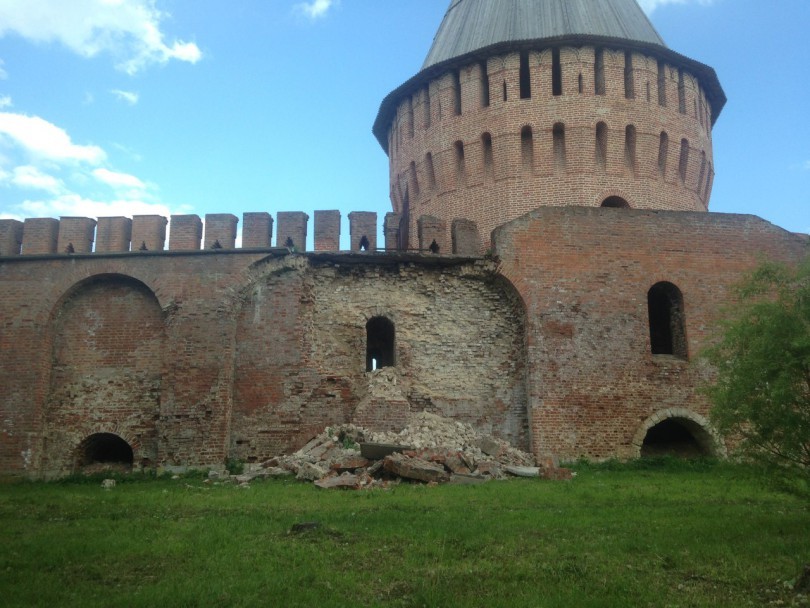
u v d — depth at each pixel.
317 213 26.06
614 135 30.97
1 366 24.73
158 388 24.59
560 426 24.00
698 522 12.80
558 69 31.86
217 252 24.89
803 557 10.10
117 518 13.59
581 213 25.70
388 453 19.98
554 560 9.92
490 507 14.37
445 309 25.58
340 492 16.80
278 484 18.78
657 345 28.03
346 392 24.16
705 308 25.56
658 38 34.56
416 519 12.77
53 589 8.70
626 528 12.18
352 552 10.33
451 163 32.25
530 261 25.16
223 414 23.62
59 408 24.80
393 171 36.12
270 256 24.91
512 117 31.22
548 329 24.69
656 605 8.09
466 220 26.42
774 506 15.07
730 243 26.22
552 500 15.43
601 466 23.22
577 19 32.62
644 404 24.58
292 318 24.61
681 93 32.84
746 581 9.05
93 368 24.98
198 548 10.60
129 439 24.36
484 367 25.19
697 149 32.72
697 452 25.59
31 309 25.09
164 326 24.86
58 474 24.38
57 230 26.22
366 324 25.22
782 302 12.16
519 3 33.62
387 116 36.44
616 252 25.55
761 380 11.93
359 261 25.58
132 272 25.03
